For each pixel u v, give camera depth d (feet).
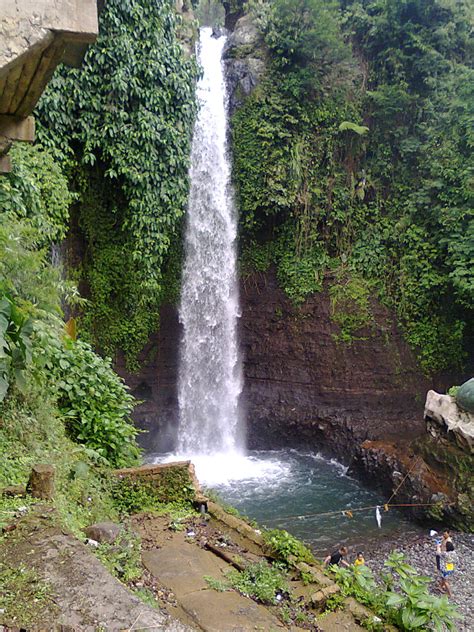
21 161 27.04
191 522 16.25
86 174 38.50
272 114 45.01
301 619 11.82
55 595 7.77
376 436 41.75
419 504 32.91
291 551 14.79
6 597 7.66
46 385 18.37
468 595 24.66
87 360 21.09
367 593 13.76
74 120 35.86
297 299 46.57
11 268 17.26
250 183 45.57
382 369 44.60
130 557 12.82
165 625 7.24
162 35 37.65
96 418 19.17
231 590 12.51
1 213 21.66
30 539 9.51
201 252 45.62
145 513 16.51
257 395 47.85
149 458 43.37
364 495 36.65
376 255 45.57
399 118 46.24
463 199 41.37
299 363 46.68
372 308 45.21
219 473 40.86
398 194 46.06
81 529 13.05
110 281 41.70
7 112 10.59
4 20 8.04
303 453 45.68
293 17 44.39
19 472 13.71
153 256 39.50
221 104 46.93
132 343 43.55
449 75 44.37
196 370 46.65
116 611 7.45
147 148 37.37
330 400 45.29
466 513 30.73
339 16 46.78
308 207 46.11
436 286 43.57
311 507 34.63
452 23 44.39
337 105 46.06
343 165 46.73
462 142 42.39
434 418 34.81
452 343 43.70
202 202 44.88
